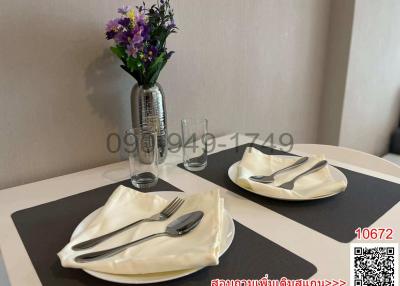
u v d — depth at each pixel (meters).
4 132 0.87
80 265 0.52
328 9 1.67
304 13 1.54
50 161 0.96
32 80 0.88
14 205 0.79
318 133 1.90
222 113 1.35
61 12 0.88
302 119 1.75
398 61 2.14
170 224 0.64
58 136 0.96
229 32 1.26
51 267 0.57
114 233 0.62
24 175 0.93
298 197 0.74
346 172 0.91
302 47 1.59
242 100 1.41
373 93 2.01
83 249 0.57
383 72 2.03
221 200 0.68
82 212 0.75
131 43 0.83
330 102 1.83
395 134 2.33
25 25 0.84
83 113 0.98
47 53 0.89
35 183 0.92
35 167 0.94
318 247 0.60
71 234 0.67
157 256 0.53
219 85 1.30
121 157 1.09
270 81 1.50
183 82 1.19
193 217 0.64
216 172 0.94
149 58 0.87
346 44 1.69
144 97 0.94
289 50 1.53
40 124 0.92
